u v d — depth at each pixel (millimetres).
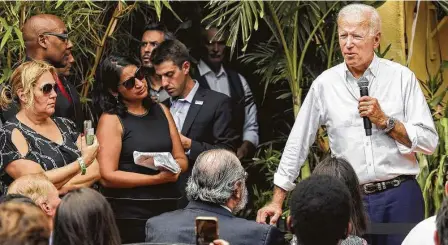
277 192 4941
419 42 6371
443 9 6156
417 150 4672
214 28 6340
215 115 5785
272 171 6105
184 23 6512
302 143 4910
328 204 2988
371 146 4703
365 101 4574
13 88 4512
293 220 3049
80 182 4637
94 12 5836
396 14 6207
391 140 4688
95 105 5027
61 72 5234
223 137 5781
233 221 3773
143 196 4879
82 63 6082
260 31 6453
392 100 4734
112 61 4891
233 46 5551
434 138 4707
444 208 2945
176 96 5758
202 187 3781
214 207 3795
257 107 6629
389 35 6227
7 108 4770
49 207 3660
